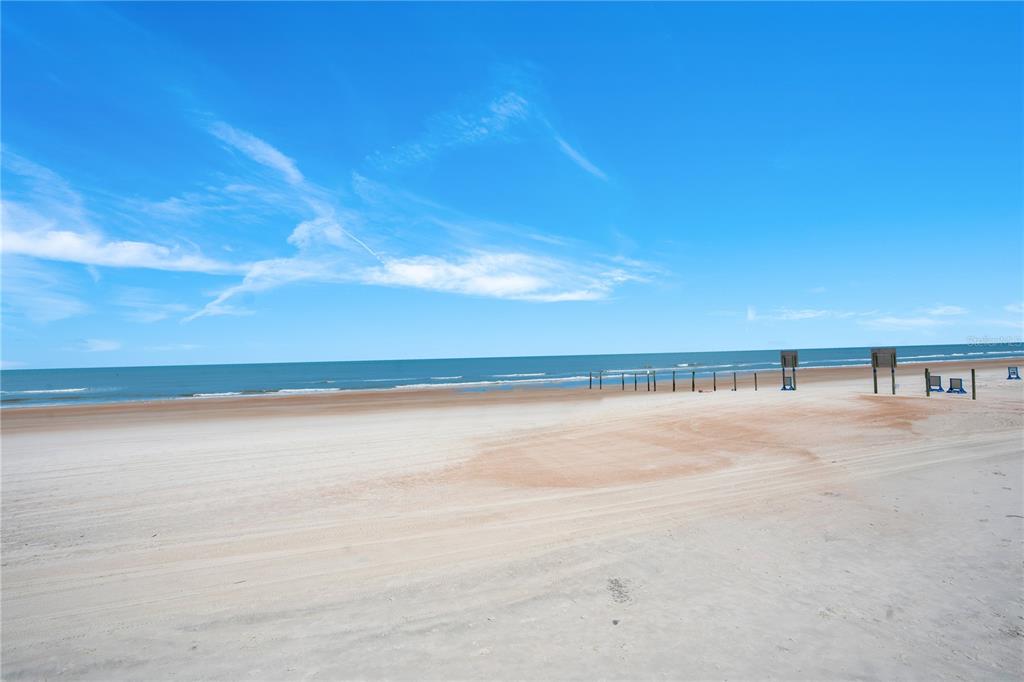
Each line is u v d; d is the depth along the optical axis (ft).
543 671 11.03
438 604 14.61
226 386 206.80
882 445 36.88
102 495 29.30
